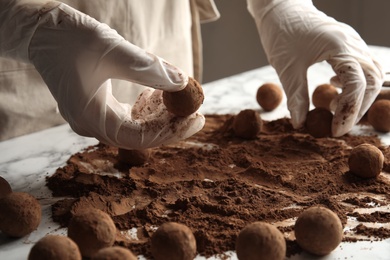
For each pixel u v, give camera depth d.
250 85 0.75
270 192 0.49
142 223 0.46
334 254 0.41
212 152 0.57
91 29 0.48
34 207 0.44
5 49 0.52
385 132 0.61
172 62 0.73
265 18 0.63
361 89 0.56
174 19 0.72
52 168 0.55
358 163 0.51
